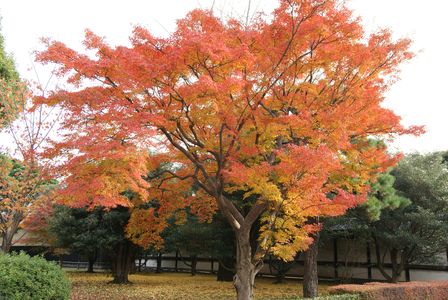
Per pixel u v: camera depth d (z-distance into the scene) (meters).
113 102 7.57
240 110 8.51
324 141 8.04
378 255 19.50
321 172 7.69
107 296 16.16
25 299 7.12
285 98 8.64
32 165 11.66
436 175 17.78
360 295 10.30
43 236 24.75
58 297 7.69
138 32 7.24
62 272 8.04
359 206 14.82
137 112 7.63
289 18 7.91
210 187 9.57
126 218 20.33
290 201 8.36
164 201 11.34
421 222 16.66
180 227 21.77
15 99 12.02
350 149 8.83
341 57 8.52
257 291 18.41
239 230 9.58
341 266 23.69
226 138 9.25
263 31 8.14
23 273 7.28
